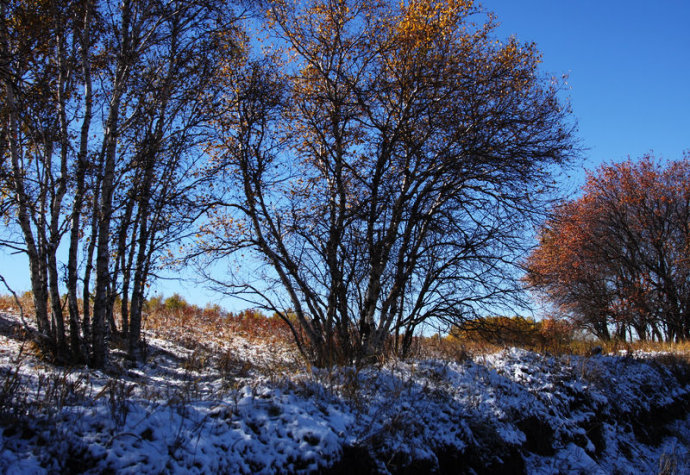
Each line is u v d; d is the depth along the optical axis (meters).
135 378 7.25
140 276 9.88
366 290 10.29
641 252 29.64
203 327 15.41
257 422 4.69
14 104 7.83
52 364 7.10
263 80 10.37
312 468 4.28
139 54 8.66
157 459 3.72
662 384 11.69
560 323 26.72
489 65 11.15
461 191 10.90
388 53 11.34
